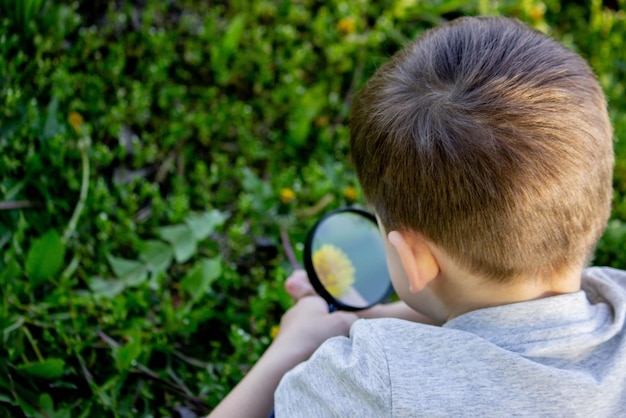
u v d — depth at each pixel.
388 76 1.06
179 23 2.06
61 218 1.69
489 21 1.08
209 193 1.86
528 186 0.94
